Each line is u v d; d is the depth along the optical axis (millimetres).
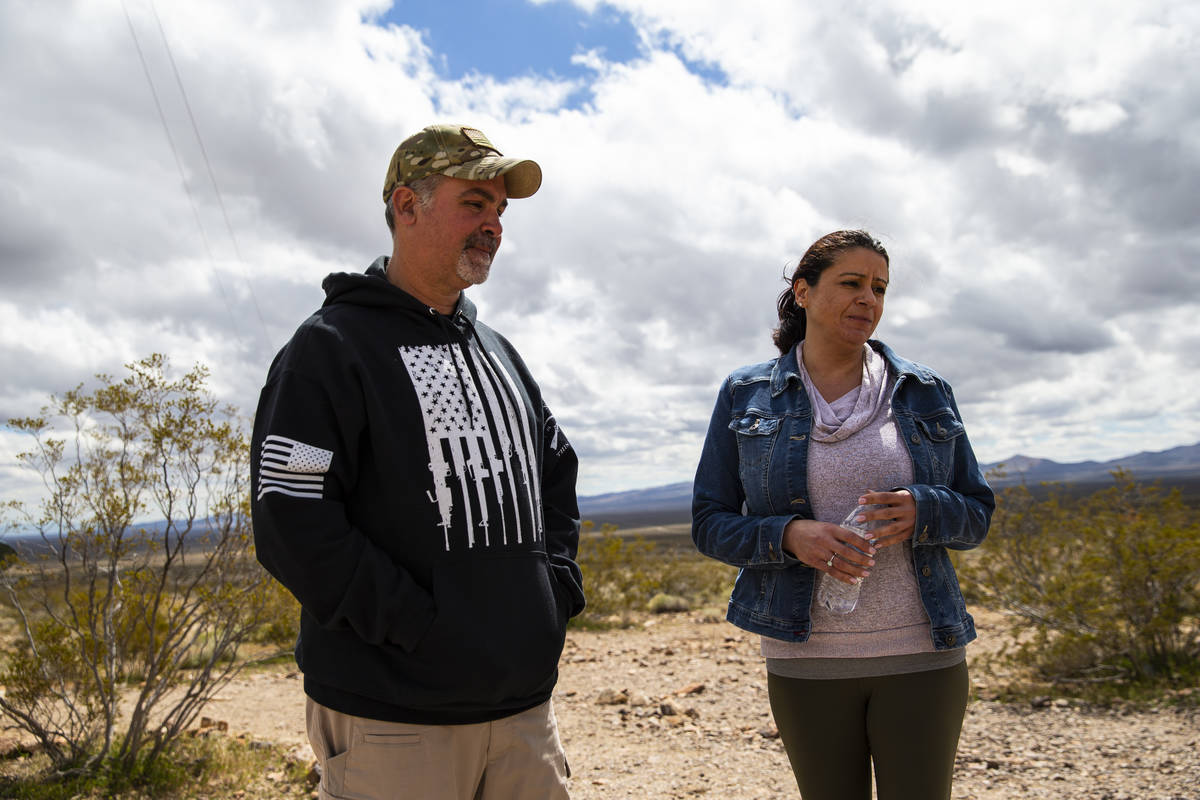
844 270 2482
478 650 1965
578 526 2520
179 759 5445
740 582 2582
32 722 5141
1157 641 7254
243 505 5488
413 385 2100
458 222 2215
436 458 2062
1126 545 7301
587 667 9477
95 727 5613
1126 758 4996
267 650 10391
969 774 4883
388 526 2014
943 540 2312
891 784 2295
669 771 5309
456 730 1998
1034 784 4629
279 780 5156
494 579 2057
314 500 1911
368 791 1940
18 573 5258
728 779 5086
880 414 2500
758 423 2582
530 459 2297
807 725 2385
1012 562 8227
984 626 10312
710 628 12516
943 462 2467
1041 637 7598
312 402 1978
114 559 5215
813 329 2605
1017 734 5684
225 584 5410
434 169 2207
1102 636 7273
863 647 2314
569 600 2346
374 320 2152
